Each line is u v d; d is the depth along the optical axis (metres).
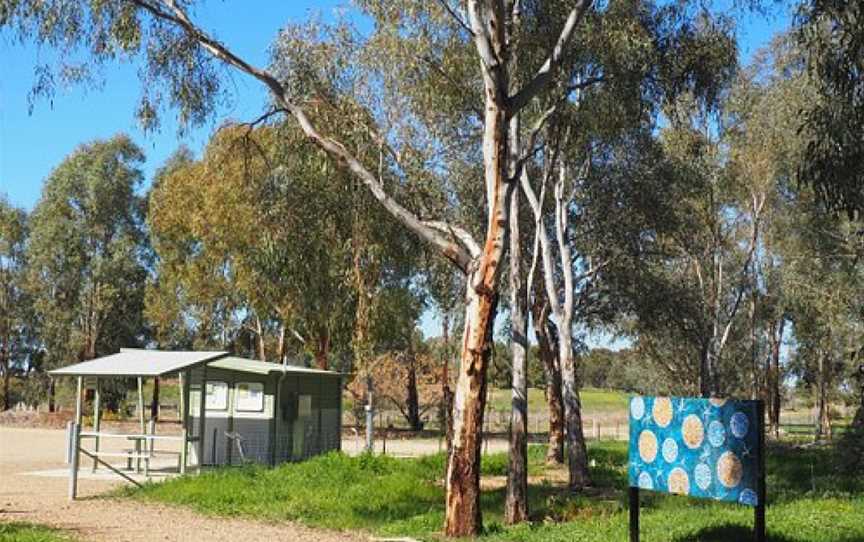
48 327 61.19
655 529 12.27
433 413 48.72
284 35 15.52
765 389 47.78
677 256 30.41
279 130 15.81
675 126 17.12
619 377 82.00
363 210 15.89
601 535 12.00
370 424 27.42
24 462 25.80
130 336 63.84
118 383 51.03
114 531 13.10
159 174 54.62
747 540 11.27
